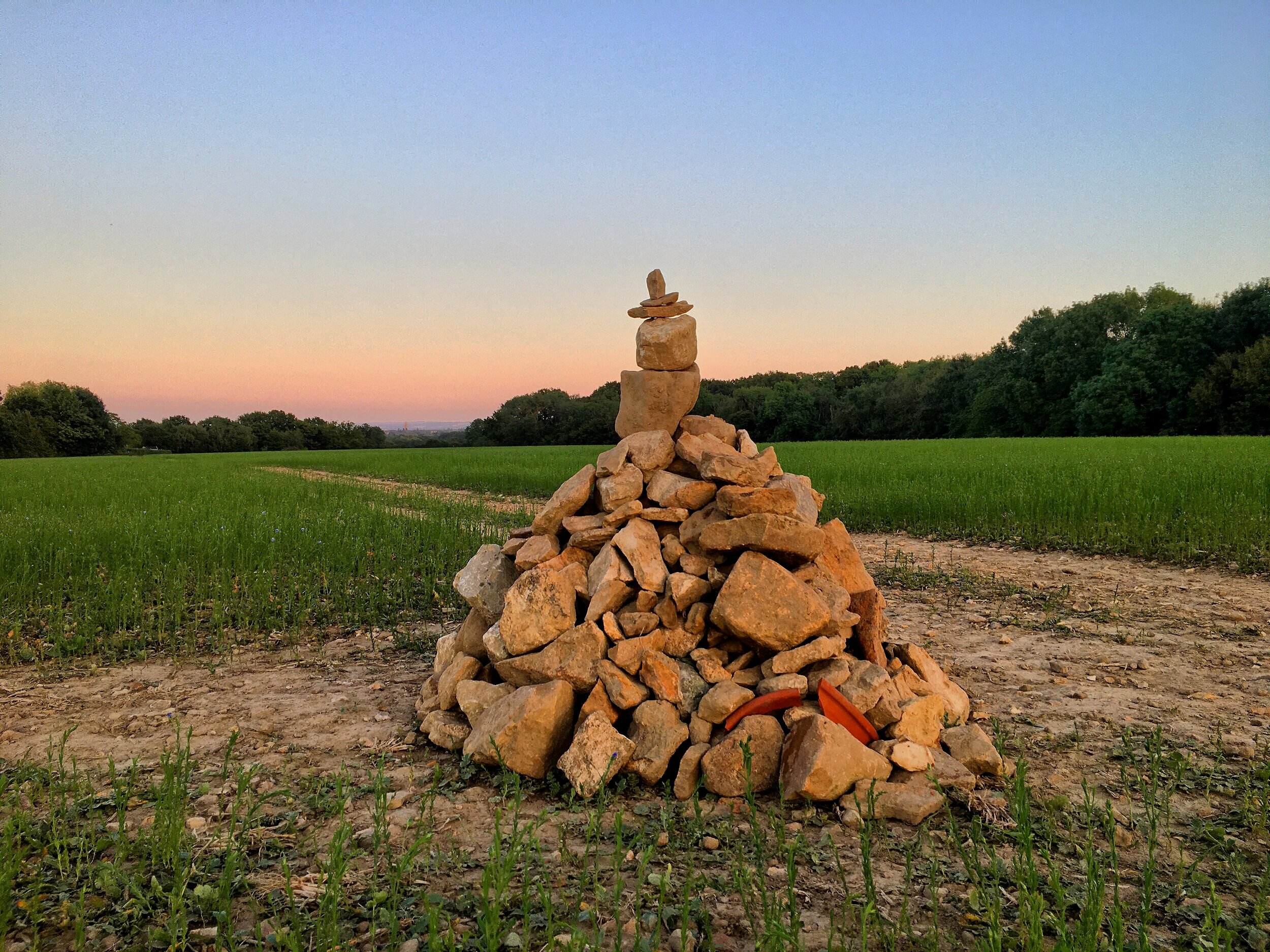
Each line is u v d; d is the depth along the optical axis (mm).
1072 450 28734
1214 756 4285
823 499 5664
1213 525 10617
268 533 11516
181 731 4930
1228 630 6812
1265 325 53656
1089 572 9383
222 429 103438
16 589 8484
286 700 5555
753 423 88500
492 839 3531
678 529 5047
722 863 3318
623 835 3564
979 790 3986
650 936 2766
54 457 73750
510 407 99562
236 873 3188
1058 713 5008
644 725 4230
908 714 4211
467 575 5383
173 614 7891
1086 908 2541
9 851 3061
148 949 2717
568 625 4656
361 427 113000
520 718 4102
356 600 8461
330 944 2623
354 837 3535
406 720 5137
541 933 2814
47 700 5539
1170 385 56031
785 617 4383
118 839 3340
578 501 5348
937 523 13000
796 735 3967
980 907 2854
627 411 5586
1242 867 3201
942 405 79875
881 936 2658
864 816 3646
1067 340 68250
